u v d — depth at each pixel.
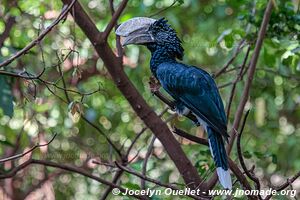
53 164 8.57
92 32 8.99
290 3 10.41
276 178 14.41
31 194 15.28
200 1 14.98
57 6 12.44
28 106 12.68
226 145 9.09
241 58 13.13
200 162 9.88
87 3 14.44
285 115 15.74
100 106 14.96
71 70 13.45
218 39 11.10
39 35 8.09
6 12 12.15
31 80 8.19
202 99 8.01
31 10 12.24
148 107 9.27
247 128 15.30
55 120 14.20
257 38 10.08
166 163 13.02
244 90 9.49
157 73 8.46
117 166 8.13
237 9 12.67
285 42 10.43
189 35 15.14
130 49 14.07
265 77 13.62
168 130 9.29
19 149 13.88
